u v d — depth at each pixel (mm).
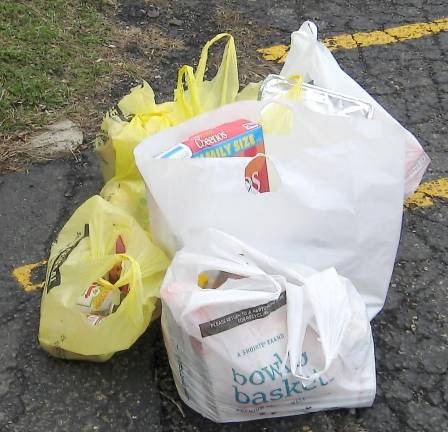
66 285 1888
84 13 3434
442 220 2496
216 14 3609
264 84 2199
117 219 1982
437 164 2752
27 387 1960
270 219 1845
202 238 1802
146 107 2301
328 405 1805
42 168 2674
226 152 1903
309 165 1847
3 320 2145
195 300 1694
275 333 1724
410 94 3125
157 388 1954
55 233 2436
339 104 2119
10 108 2855
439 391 1947
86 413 1902
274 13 3650
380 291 2021
